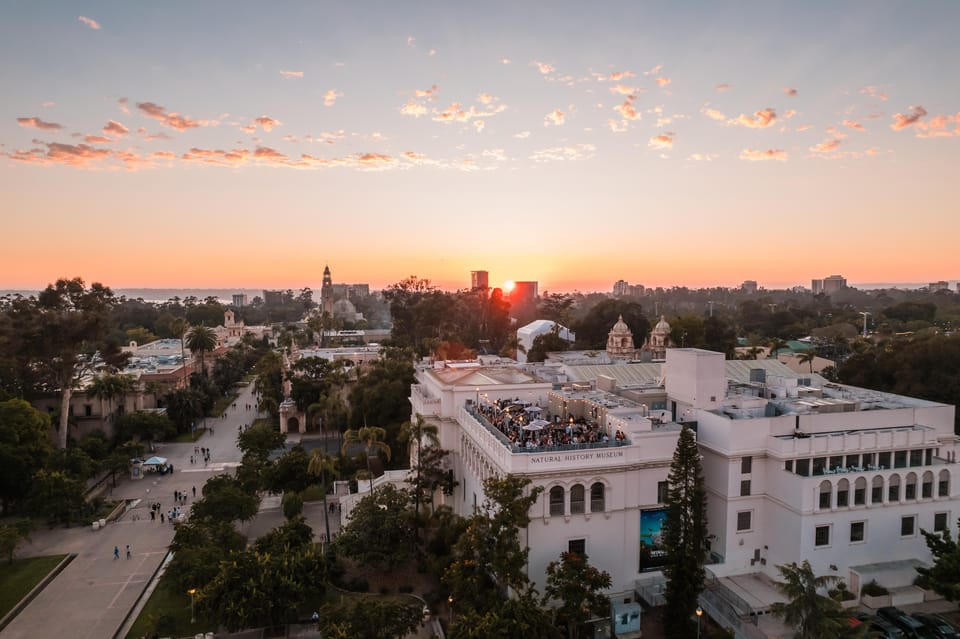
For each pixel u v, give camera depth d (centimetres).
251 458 9100
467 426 6788
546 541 5312
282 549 5625
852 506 5472
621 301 19338
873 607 5206
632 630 4956
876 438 5706
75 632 5266
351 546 6003
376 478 8769
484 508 5588
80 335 10000
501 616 4400
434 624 5297
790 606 4191
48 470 8112
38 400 11119
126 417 11331
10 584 6106
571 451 5350
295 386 12938
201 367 15912
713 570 5622
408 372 12119
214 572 5459
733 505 5688
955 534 5825
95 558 6788
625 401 6781
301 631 5178
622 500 5500
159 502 8625
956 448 5966
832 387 8100
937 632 4738
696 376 6450
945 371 10069
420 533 6931
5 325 9819
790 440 5559
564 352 14575
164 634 5169
